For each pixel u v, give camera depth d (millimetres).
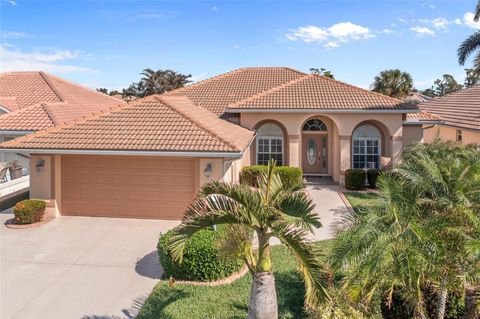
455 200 7938
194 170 16641
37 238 14711
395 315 8711
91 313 9586
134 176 17047
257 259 8008
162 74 74812
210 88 31047
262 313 7586
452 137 29469
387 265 7090
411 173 8680
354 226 7754
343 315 7672
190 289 10570
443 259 7488
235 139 18266
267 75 32906
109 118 18422
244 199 7465
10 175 23031
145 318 9234
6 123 21734
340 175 24531
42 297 10352
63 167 17266
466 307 9062
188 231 7691
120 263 12523
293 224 7289
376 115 23953
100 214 17297
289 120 24703
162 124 17734
